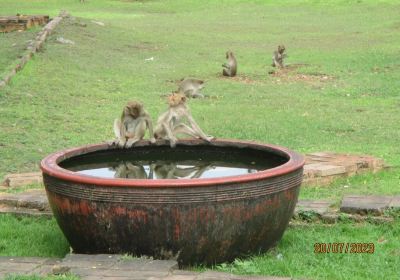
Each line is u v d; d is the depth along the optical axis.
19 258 6.81
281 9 42.50
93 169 8.16
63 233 7.27
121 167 8.26
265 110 16.52
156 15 41.00
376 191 9.77
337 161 10.97
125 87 19.05
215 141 8.48
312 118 15.58
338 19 37.09
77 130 14.09
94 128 14.32
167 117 8.43
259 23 36.34
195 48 27.41
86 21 30.34
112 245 6.75
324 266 6.80
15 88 17.17
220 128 14.40
